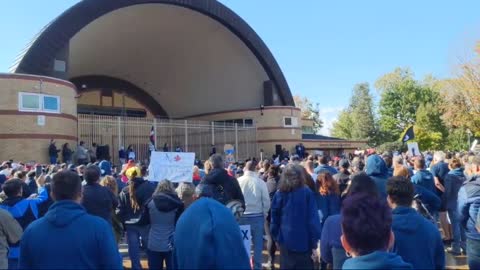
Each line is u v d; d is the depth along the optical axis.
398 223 3.50
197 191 4.00
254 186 7.49
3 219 5.62
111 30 33.53
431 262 3.43
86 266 3.00
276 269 8.39
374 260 2.28
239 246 2.89
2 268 5.57
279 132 36.66
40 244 3.03
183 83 43.12
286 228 5.58
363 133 72.69
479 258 5.18
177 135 32.50
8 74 19.70
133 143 29.75
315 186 7.01
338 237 4.69
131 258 7.42
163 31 36.41
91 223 3.11
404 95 68.44
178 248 2.98
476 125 45.66
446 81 46.84
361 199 2.43
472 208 5.28
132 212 7.43
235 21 34.50
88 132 27.45
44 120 20.52
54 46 25.34
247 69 38.12
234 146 34.94
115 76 43.00
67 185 3.21
